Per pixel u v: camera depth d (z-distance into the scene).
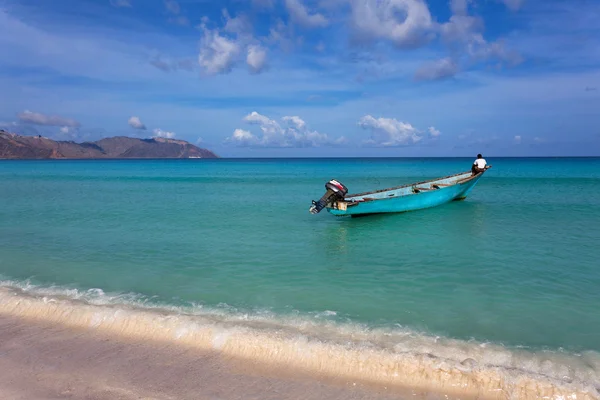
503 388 4.92
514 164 96.25
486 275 9.58
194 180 46.78
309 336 6.16
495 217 17.55
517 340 6.38
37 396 4.82
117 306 7.44
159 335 6.32
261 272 9.82
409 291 8.52
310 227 15.60
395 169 78.38
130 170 78.69
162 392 4.91
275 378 5.23
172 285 8.85
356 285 8.91
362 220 16.94
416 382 5.10
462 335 6.51
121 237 13.68
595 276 9.48
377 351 5.67
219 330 6.30
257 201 24.39
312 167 95.69
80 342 6.17
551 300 8.03
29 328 6.66
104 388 5.00
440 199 20.06
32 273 9.62
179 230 14.98
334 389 5.00
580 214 18.27
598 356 5.89
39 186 36.84
